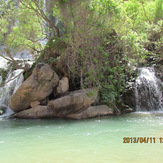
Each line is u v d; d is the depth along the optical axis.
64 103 9.48
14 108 10.53
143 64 14.62
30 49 16.14
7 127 7.73
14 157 4.20
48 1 13.91
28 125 8.09
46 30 16.27
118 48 11.55
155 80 12.62
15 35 12.91
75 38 10.71
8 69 15.02
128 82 12.27
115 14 10.96
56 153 4.39
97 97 10.39
